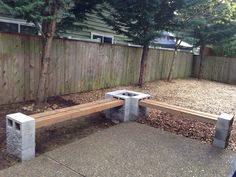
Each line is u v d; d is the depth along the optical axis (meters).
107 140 3.51
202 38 11.78
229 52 13.23
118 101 4.27
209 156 3.21
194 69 13.79
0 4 3.80
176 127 4.29
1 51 4.54
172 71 11.29
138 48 8.65
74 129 3.87
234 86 11.57
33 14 4.18
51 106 4.89
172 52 11.07
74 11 5.62
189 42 12.02
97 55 6.90
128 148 3.29
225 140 3.46
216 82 12.65
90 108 3.69
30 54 5.05
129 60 8.32
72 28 5.94
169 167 2.86
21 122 2.68
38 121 2.90
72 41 6.01
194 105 6.23
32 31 6.20
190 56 13.24
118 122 4.38
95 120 4.37
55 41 5.57
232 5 9.86
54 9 4.36
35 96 5.32
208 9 9.38
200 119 3.71
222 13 9.90
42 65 4.72
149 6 6.77
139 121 4.50
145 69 8.69
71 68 6.14
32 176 2.48
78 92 6.49
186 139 3.75
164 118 4.72
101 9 6.54
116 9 7.12
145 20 7.14
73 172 2.61
